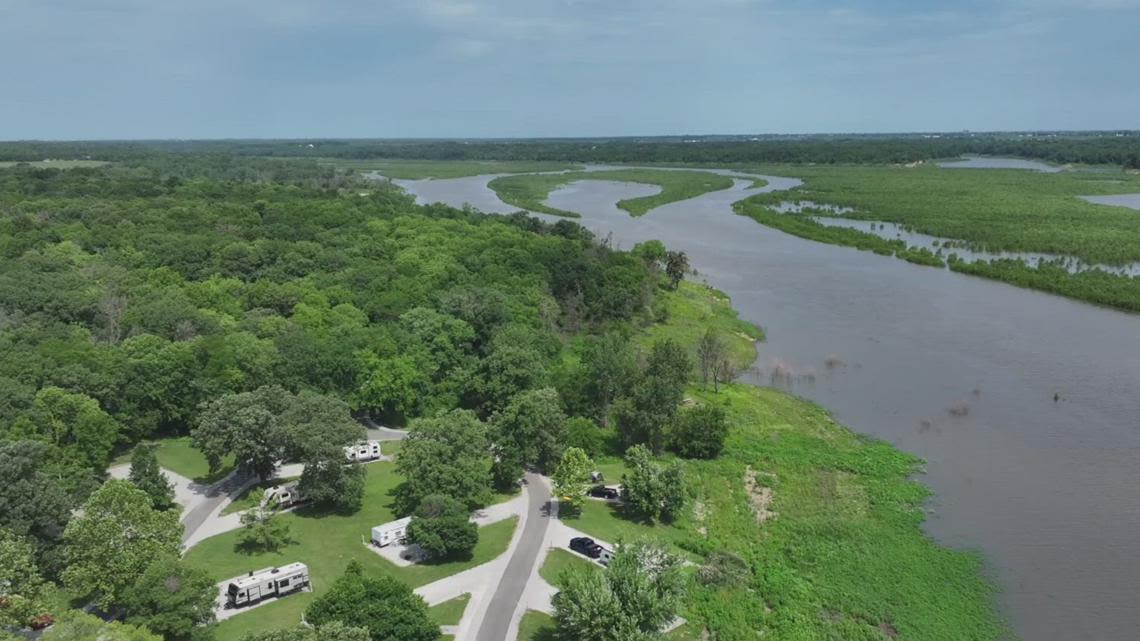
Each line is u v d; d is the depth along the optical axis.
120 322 120.44
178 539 66.56
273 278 156.75
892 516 83.88
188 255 162.25
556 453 90.88
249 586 65.12
